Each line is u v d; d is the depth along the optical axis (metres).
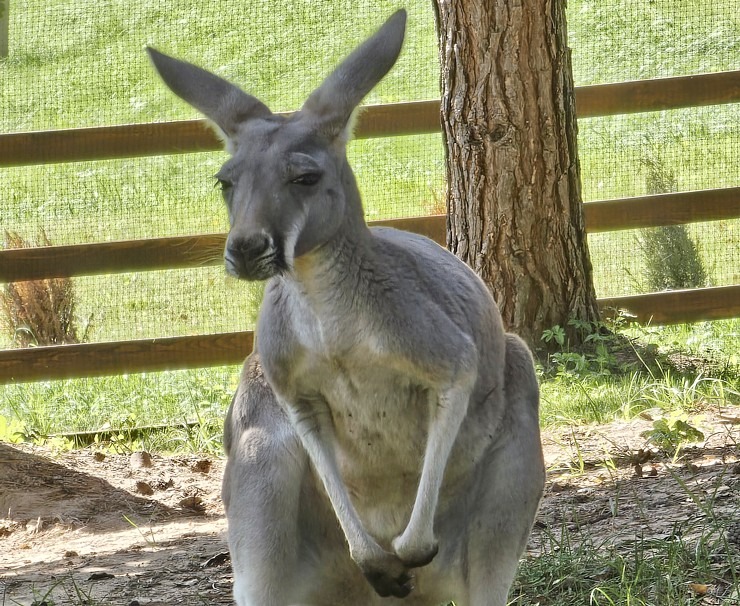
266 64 35.00
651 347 19.27
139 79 35.62
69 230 28.92
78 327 22.91
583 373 18.25
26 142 19.33
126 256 19.23
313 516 9.77
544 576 10.88
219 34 36.81
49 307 22.61
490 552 9.51
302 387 9.31
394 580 9.15
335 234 8.87
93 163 31.62
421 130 19.80
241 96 9.35
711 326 20.66
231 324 22.45
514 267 19.12
